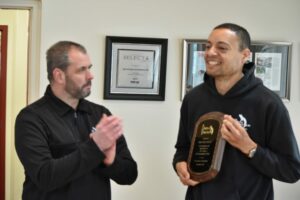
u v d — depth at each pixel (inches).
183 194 96.6
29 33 96.3
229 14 96.3
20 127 57.0
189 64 95.0
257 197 57.8
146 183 95.7
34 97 95.5
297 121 98.4
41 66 91.8
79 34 92.4
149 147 95.6
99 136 53.7
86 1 92.4
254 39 97.2
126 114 94.7
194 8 95.3
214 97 60.9
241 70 60.0
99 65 93.4
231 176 57.1
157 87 94.9
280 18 97.7
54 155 57.3
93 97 93.4
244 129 55.7
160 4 94.3
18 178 123.5
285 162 56.1
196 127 60.8
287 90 97.5
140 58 93.9
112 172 59.3
